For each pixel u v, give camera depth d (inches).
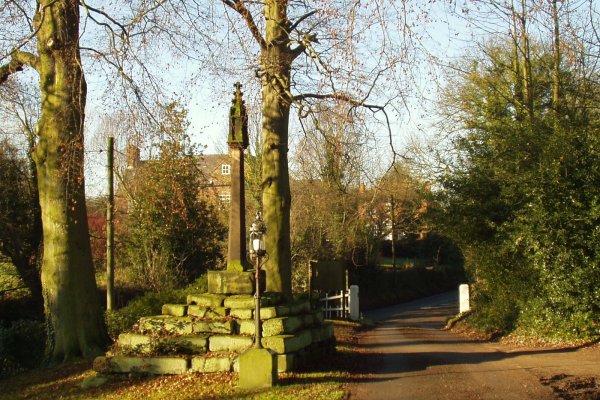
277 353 366.6
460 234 805.9
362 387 354.9
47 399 377.1
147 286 975.0
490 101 956.6
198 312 414.9
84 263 580.7
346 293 1024.9
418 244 2087.8
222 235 1074.7
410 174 986.1
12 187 1004.6
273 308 404.5
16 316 957.2
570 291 566.3
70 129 561.0
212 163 1288.1
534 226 602.5
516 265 693.3
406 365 442.0
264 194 605.9
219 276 428.1
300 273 1170.6
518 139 706.8
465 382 368.5
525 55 800.9
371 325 995.3
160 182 764.6
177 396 335.6
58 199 566.3
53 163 563.5
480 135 874.8
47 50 565.9
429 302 1681.8
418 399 324.2
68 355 558.9
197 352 388.8
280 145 606.5
